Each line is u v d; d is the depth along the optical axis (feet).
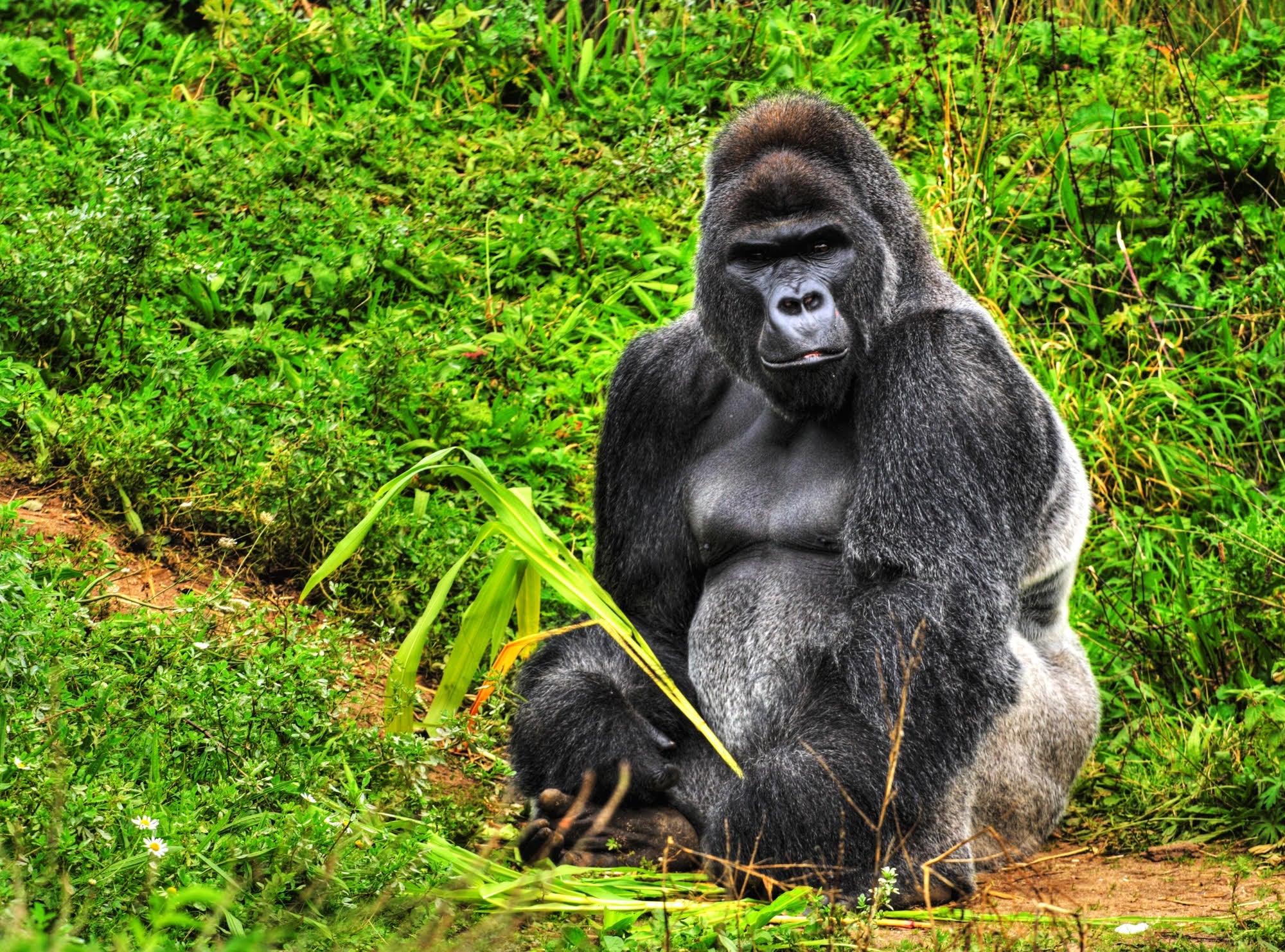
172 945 20.85
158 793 25.39
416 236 55.77
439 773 34.63
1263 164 62.69
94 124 60.18
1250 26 76.33
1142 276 59.98
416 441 46.93
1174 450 53.42
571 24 72.02
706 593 31.94
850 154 30.78
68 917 21.11
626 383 34.19
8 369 41.63
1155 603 47.14
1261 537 46.14
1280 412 54.90
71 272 44.96
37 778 23.35
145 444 41.01
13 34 65.87
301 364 47.83
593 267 57.98
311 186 56.85
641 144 63.62
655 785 29.94
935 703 28.09
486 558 42.47
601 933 24.81
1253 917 26.55
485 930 22.91
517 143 62.85
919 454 29.37
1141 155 64.13
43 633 28.22
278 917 22.36
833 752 27.81
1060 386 54.34
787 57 71.20
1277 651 43.21
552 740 30.53
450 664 30.55
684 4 75.05
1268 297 57.26
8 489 39.73
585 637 33.30
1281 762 37.04
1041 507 31.01
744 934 24.44
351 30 69.15
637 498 33.83
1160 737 40.93
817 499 31.22
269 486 41.14
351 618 40.22
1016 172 63.62
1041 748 33.37
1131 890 31.22
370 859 24.13
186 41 68.74
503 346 51.88
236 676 29.50
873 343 30.32
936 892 28.66
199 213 54.60
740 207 30.19
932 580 28.73
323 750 28.43
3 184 53.06
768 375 30.17
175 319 48.91
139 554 39.29
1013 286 58.85
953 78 69.21
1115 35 74.95
